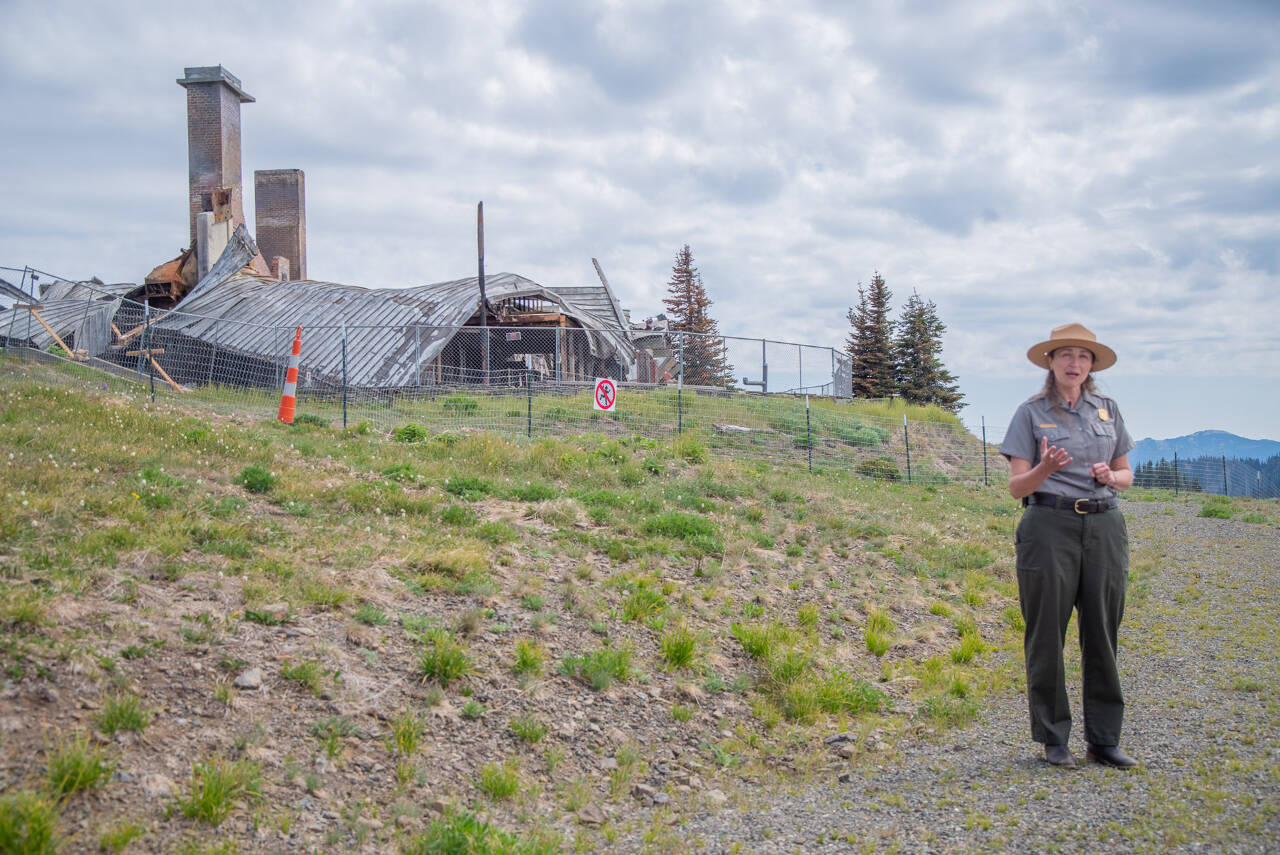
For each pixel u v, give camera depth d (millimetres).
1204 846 3227
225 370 29344
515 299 35188
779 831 3990
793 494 13859
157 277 43438
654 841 3902
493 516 9492
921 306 55406
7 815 3049
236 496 8273
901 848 3584
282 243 49156
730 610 7805
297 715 4426
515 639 6078
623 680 5852
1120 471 4473
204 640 4820
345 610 5812
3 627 4305
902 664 7289
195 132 44469
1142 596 9039
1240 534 14000
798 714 5910
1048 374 4590
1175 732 4754
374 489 9344
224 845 3303
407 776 4160
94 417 10805
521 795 4277
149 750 3789
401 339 28812
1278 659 6297
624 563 8547
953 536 12758
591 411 20469
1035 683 4508
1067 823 3602
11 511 6098
